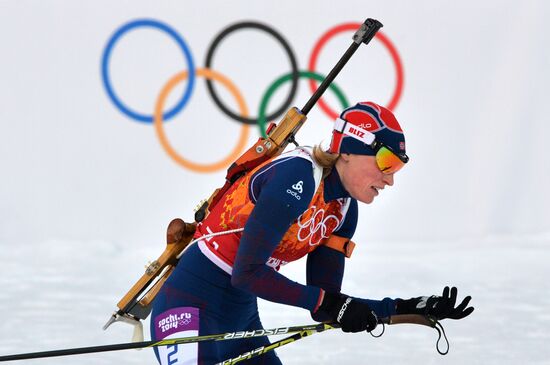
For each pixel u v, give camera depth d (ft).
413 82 82.69
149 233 79.25
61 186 77.92
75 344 49.39
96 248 76.64
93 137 78.18
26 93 77.36
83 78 77.87
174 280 29.53
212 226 29.35
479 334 52.29
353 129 27.78
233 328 30.17
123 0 78.13
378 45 81.71
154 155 79.05
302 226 28.53
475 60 83.41
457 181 83.71
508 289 65.05
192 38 79.15
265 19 80.28
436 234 83.61
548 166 84.64
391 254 78.28
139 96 78.59
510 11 83.30
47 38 77.30
